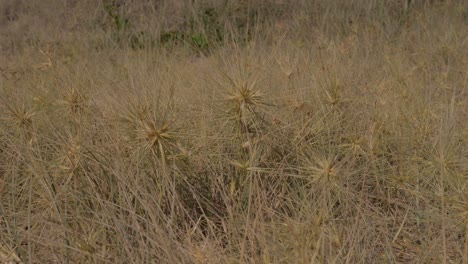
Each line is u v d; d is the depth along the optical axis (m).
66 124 2.79
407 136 2.71
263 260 1.75
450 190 2.20
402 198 2.40
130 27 8.16
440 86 3.64
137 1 8.89
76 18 8.49
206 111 2.70
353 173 2.31
